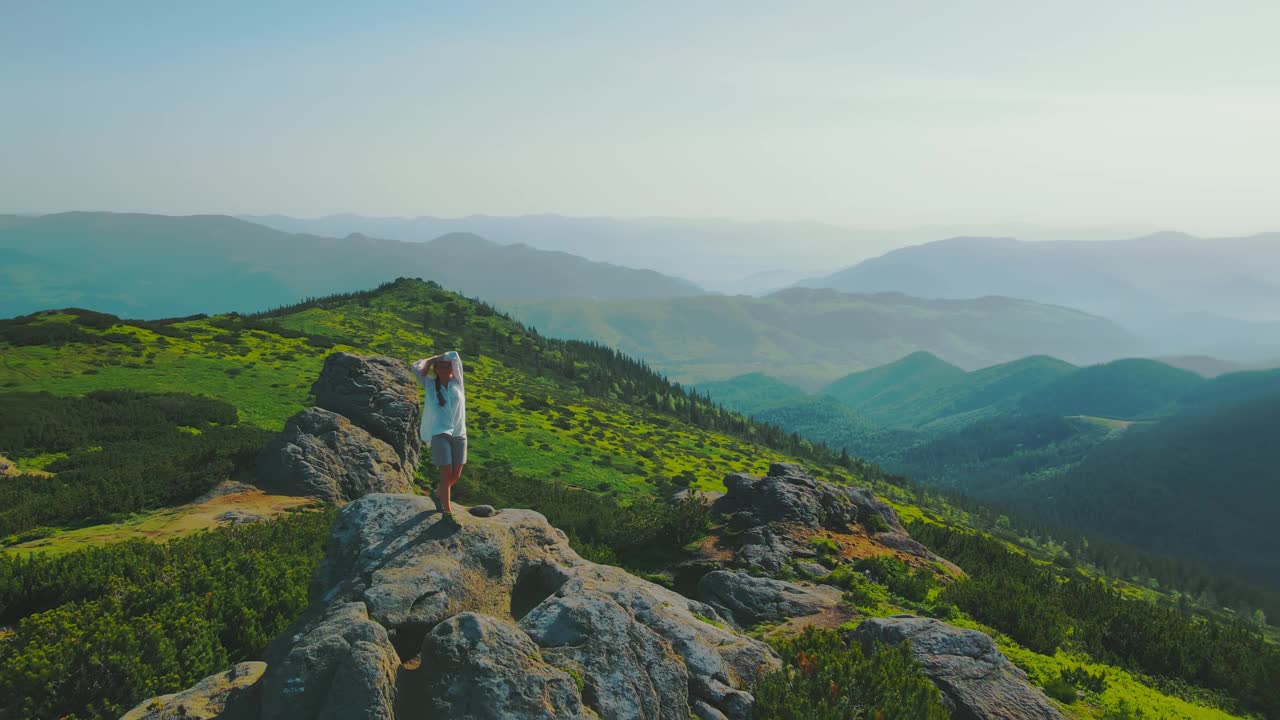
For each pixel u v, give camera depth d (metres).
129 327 115.88
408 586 10.08
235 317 148.88
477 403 136.12
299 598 20.23
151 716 8.98
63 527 37.62
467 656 8.73
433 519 11.73
